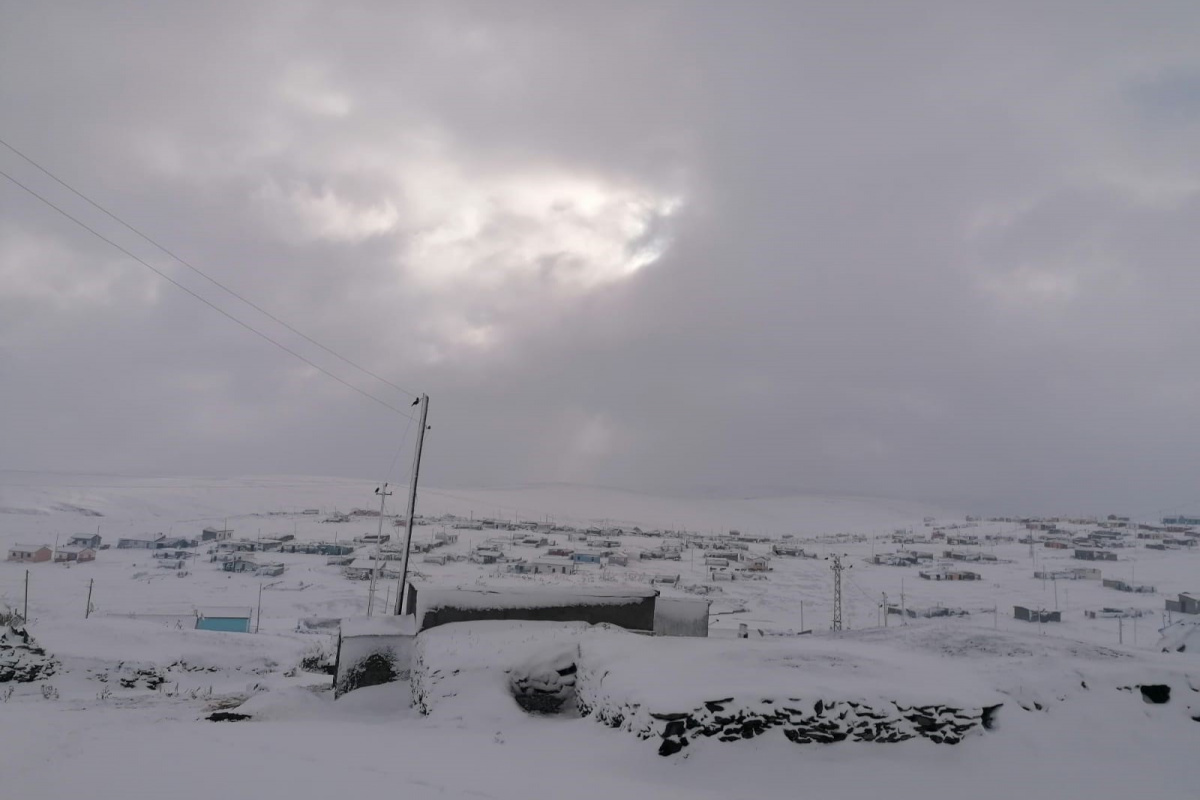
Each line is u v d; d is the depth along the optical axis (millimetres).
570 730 12203
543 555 105812
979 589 86312
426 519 160375
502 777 9203
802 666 12688
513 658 14484
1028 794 10297
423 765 9625
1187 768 11133
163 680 21906
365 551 100562
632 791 9023
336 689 16250
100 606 57312
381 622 17719
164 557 91500
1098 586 87812
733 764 10359
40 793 7727
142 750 9930
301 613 60250
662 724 10539
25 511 145375
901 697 11422
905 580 94062
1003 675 12953
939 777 10555
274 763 9289
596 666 13180
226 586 72312
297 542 106875
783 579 93625
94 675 21188
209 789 7934
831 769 10469
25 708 14258
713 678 11758
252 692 18531
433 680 14156
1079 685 12773
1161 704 12680
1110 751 11391
